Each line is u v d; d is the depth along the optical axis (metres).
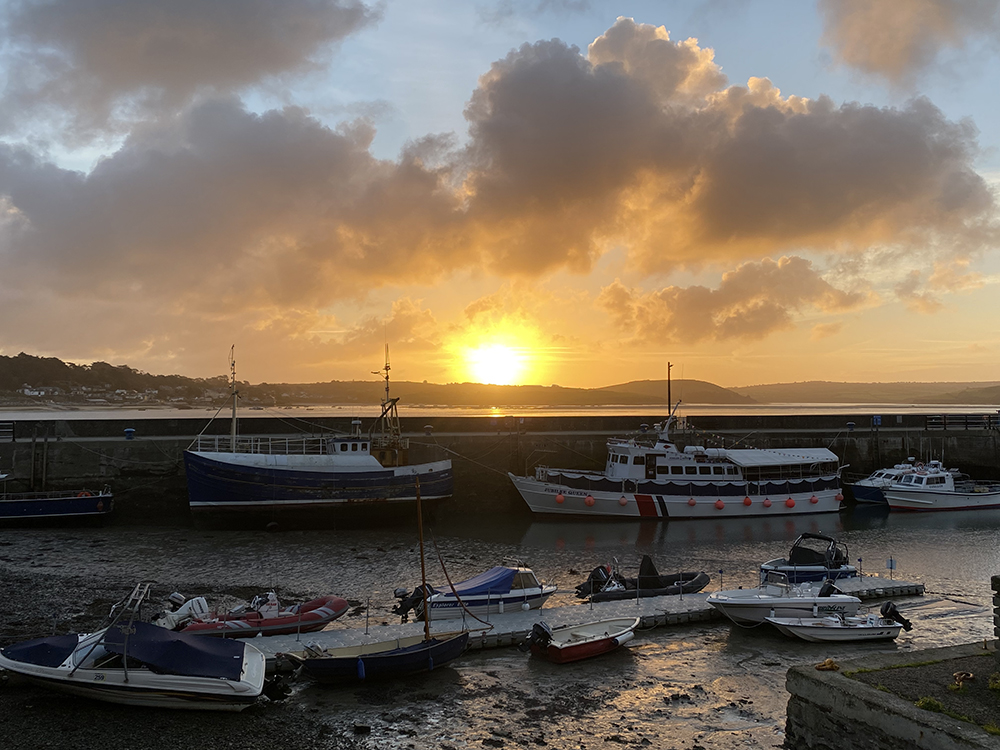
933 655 12.22
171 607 24.59
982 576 31.61
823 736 11.17
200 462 40.78
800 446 59.44
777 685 19.08
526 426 58.16
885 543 39.72
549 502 46.09
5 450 44.22
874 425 65.88
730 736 16.06
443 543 38.69
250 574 31.23
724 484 47.16
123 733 14.83
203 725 15.51
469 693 18.27
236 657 16.88
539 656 20.88
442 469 45.75
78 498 41.41
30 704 15.86
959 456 62.44
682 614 24.02
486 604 23.77
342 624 23.89
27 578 28.83
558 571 32.22
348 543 38.34
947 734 9.34
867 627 22.23
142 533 40.41
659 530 43.16
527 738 15.83
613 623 22.30
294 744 15.12
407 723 16.45
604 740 15.79
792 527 44.62
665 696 18.22
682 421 60.28
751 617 23.16
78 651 16.27
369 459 43.91
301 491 42.09
